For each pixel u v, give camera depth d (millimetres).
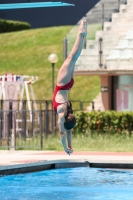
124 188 35312
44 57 103312
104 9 73438
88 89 89188
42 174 40906
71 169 43344
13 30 123375
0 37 116375
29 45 109562
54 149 56219
